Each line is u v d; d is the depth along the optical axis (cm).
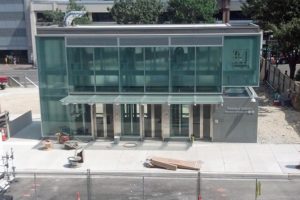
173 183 2647
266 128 3600
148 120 3362
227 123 3256
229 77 3234
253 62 3191
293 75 5275
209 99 3203
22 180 2728
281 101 4347
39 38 3303
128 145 3259
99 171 2802
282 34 4322
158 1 7438
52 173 2806
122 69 3297
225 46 3191
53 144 3331
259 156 3005
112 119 3381
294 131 3522
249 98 3195
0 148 2398
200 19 7250
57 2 7869
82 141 3375
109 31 3244
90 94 3362
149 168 2841
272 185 2602
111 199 2450
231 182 2648
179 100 3200
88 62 3309
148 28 3216
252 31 3145
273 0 4703
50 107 3412
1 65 8012
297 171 2748
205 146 3212
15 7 7975
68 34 3272
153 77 3288
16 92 5278
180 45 3206
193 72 3250
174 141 3322
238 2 7769
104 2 7931
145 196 2478
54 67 3344
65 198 2481
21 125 3734
